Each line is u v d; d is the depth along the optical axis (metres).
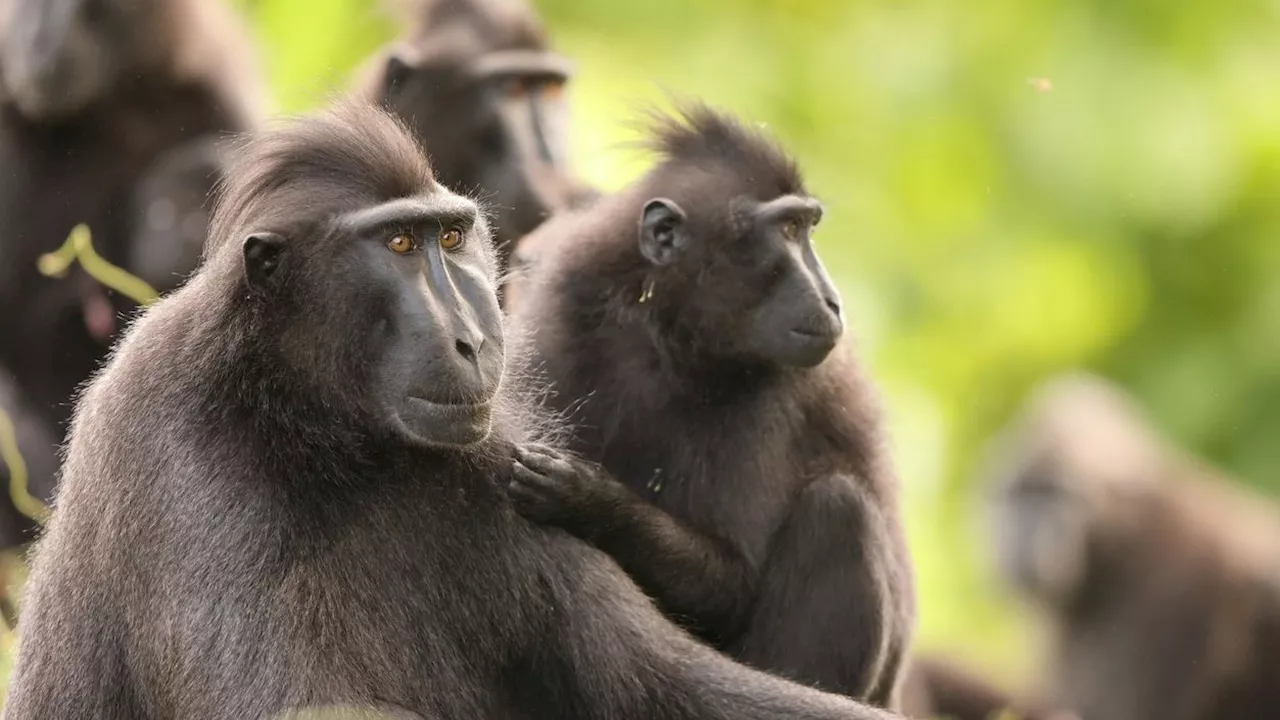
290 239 9.39
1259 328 24.66
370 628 9.23
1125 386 25.06
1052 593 24.17
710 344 11.71
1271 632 22.88
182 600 8.98
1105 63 22.75
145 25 15.05
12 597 13.76
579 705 9.73
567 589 9.70
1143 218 23.45
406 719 8.91
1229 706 22.86
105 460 9.36
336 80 16.55
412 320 9.27
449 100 15.11
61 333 15.12
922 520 23.11
